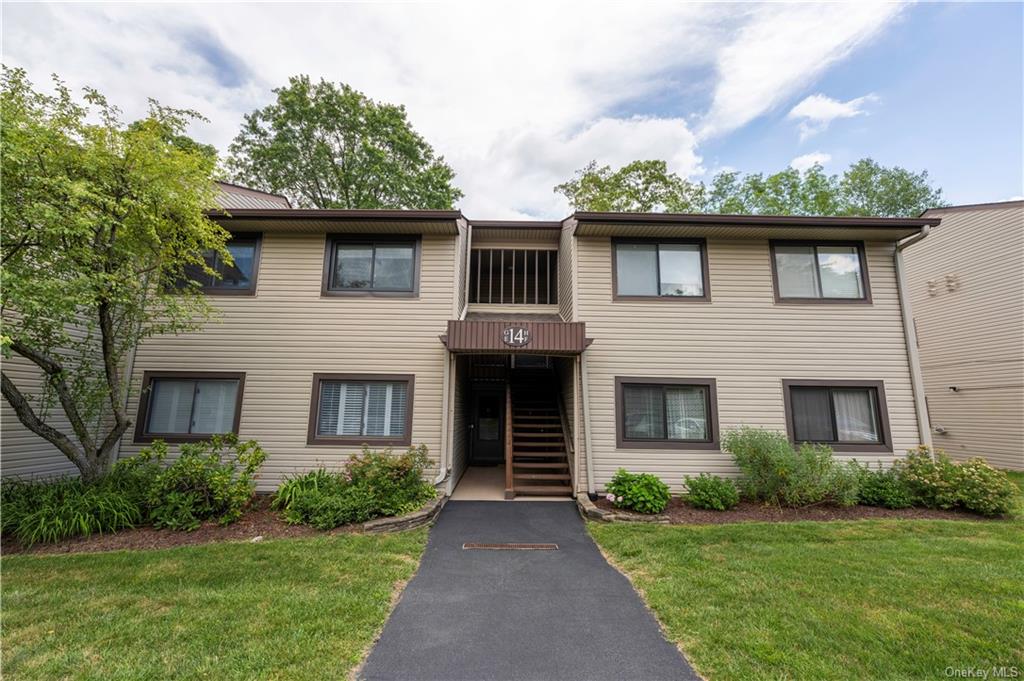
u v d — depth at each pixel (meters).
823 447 7.57
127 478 6.65
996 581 4.30
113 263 6.30
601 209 21.03
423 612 3.89
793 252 9.01
